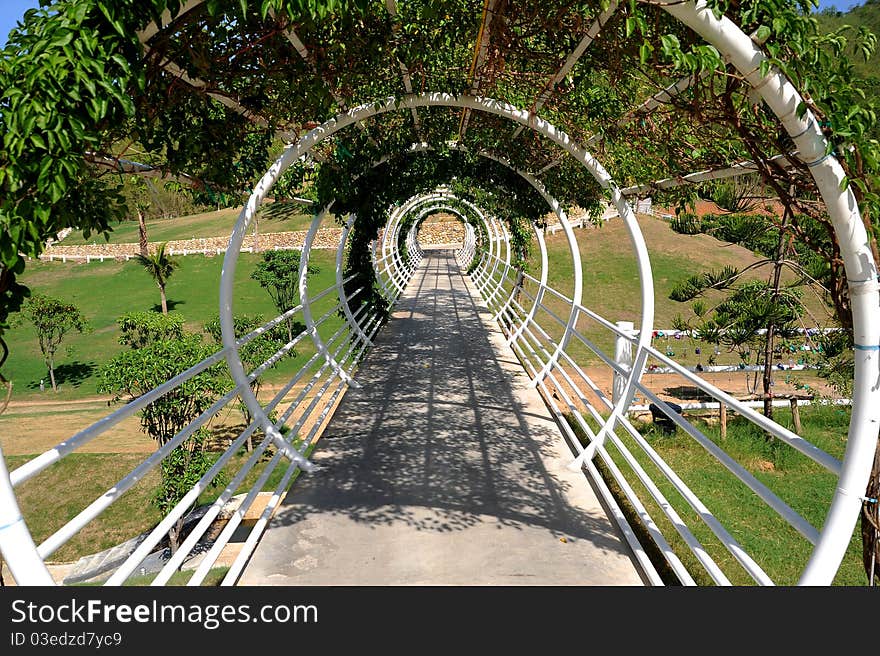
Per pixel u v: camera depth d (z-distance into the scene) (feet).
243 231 9.78
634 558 8.40
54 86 4.33
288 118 10.03
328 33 8.17
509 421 14.52
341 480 11.02
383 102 10.93
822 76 4.76
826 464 4.97
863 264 4.74
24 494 30.89
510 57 9.59
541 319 50.70
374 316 25.86
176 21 5.98
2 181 4.23
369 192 19.29
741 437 18.98
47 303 52.03
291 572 8.00
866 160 4.65
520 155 15.98
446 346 23.34
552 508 9.96
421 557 8.37
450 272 57.11
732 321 21.42
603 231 79.46
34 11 4.63
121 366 23.82
